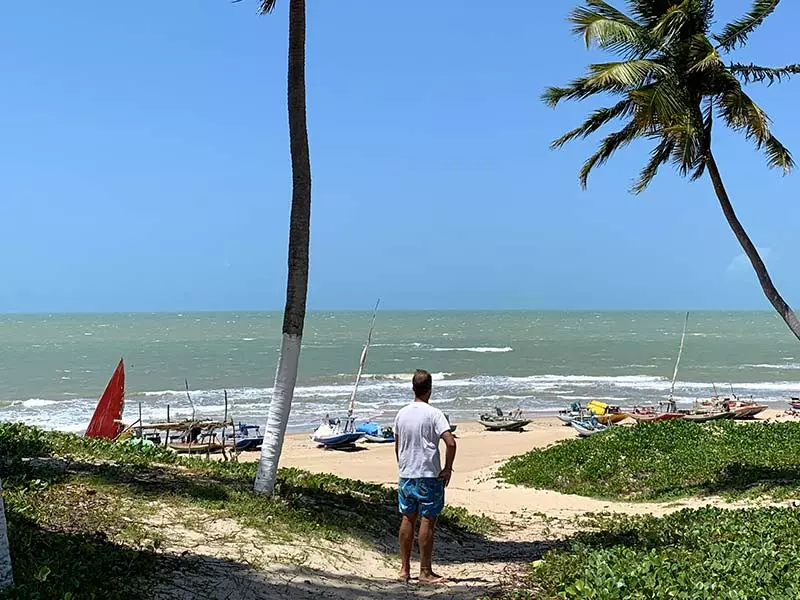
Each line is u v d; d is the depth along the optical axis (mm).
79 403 40344
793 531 9055
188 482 9672
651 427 20734
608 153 17438
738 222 15781
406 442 7617
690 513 11453
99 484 8914
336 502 10352
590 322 163625
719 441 19188
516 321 167750
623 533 9938
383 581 7500
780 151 16000
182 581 6441
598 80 14898
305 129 9695
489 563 8773
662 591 6293
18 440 11422
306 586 6914
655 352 78000
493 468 21062
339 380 52219
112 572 6262
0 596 5195
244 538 7895
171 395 43281
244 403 40594
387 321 163375
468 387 49875
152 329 124688
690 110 15328
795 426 20703
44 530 7012
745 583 6535
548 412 40344
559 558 8188
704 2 15203
